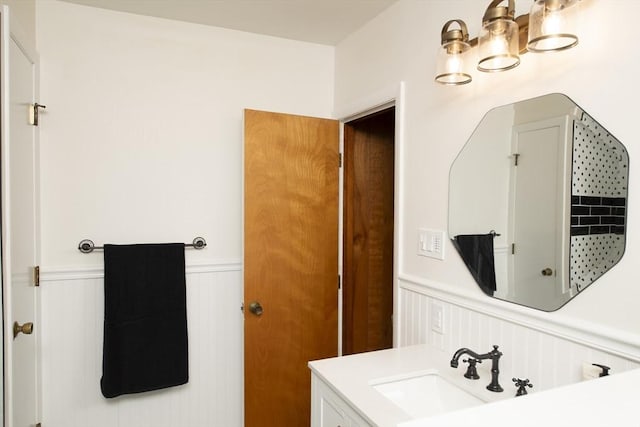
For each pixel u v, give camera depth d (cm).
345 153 251
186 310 218
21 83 166
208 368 229
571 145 115
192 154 224
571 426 61
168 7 204
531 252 127
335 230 247
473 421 63
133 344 204
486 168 144
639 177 99
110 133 208
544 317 121
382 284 267
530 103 128
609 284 105
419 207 178
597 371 105
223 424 232
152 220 217
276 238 227
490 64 127
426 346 169
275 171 226
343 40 244
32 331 166
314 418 148
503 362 136
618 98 103
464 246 153
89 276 204
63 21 199
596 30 109
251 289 221
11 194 149
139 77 212
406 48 187
